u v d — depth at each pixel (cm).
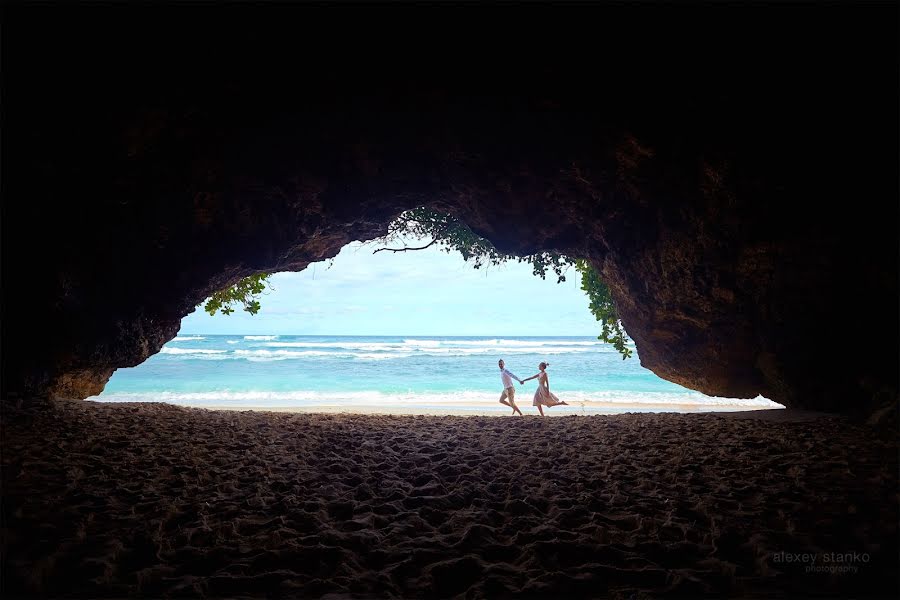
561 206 1052
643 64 715
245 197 964
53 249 860
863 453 552
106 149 789
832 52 656
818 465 496
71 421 719
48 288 870
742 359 1048
